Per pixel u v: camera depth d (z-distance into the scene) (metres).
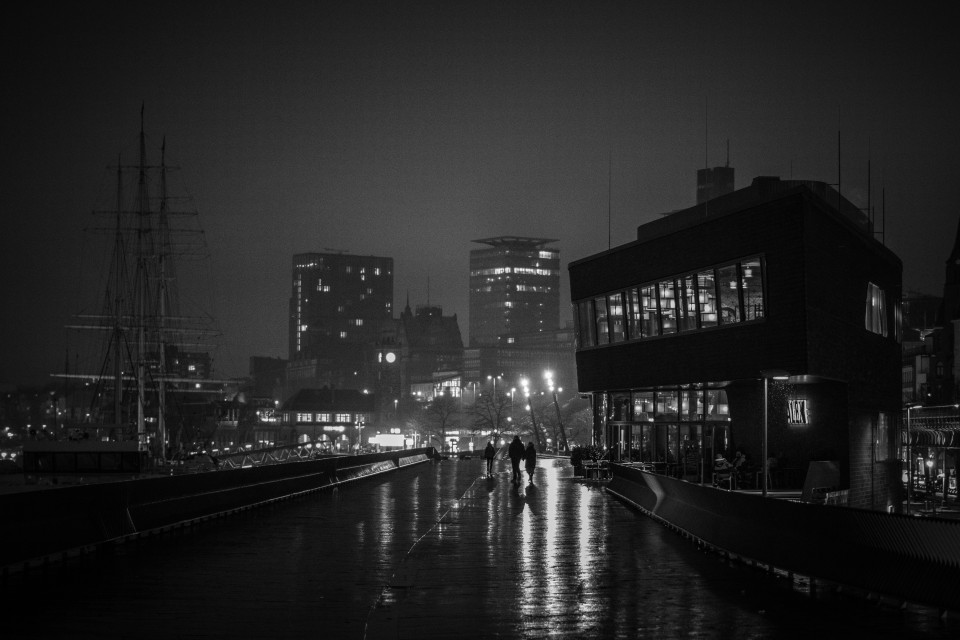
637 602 17.62
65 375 148.50
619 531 29.44
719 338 45.97
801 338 40.88
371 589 18.75
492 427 169.25
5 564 19.55
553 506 39.00
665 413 55.06
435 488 51.00
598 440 61.69
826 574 18.41
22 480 94.62
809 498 41.44
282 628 15.19
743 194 87.06
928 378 137.38
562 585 19.45
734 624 15.73
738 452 45.50
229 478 34.91
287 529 29.41
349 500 42.00
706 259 46.81
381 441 165.75
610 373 56.06
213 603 17.17
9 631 14.81
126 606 16.83
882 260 53.88
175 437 173.50
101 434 148.88
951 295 129.00
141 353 145.12
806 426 46.44
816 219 42.34
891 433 55.19
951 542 15.53
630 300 54.12
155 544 25.47
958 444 74.31
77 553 23.16
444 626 15.55
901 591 16.34
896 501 55.19
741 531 22.83
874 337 51.53
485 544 26.03
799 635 14.93
